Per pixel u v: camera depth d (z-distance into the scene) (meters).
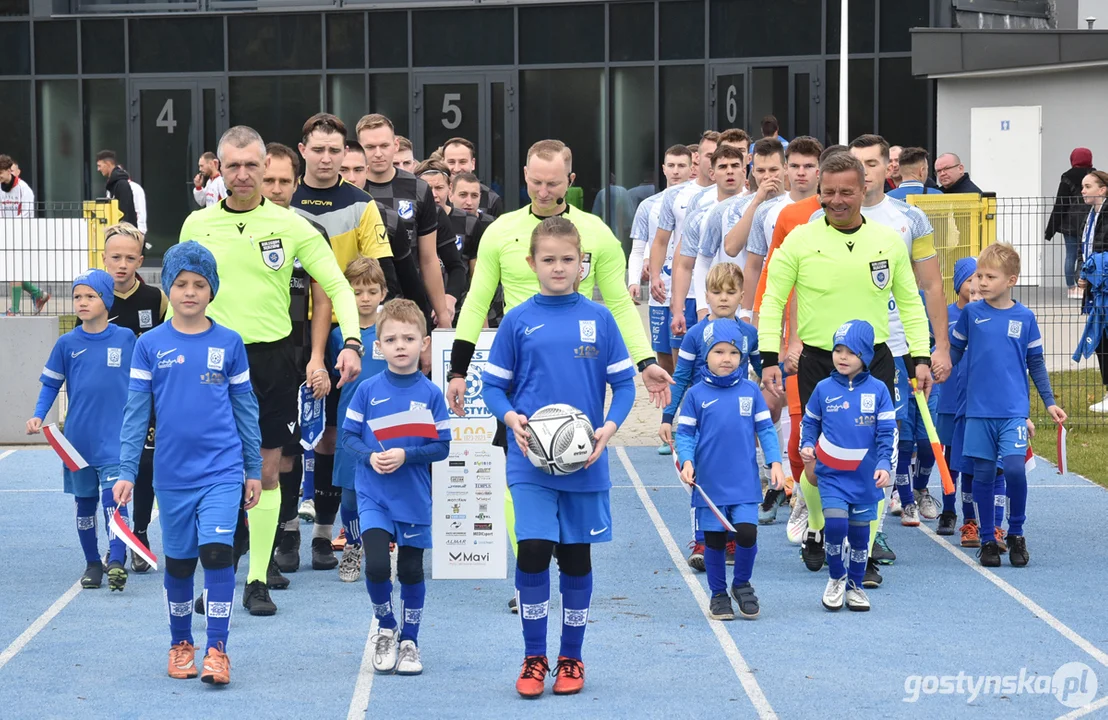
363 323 8.10
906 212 8.37
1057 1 25.75
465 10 24.75
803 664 6.40
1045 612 7.35
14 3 25.88
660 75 24.34
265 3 25.50
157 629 7.08
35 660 6.52
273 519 7.38
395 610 7.40
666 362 12.66
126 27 25.58
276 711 5.74
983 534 8.47
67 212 19.94
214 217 7.22
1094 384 15.18
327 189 8.18
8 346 13.62
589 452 5.77
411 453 6.17
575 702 5.85
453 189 11.50
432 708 5.77
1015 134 22.56
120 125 25.84
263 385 7.23
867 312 7.77
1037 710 5.74
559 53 24.62
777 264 7.93
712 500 7.26
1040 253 16.56
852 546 7.41
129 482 6.15
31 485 11.45
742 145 11.52
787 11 23.66
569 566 5.98
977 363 8.50
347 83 25.20
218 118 25.52
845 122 21.59
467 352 6.91
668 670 6.32
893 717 5.66
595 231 7.03
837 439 7.36
